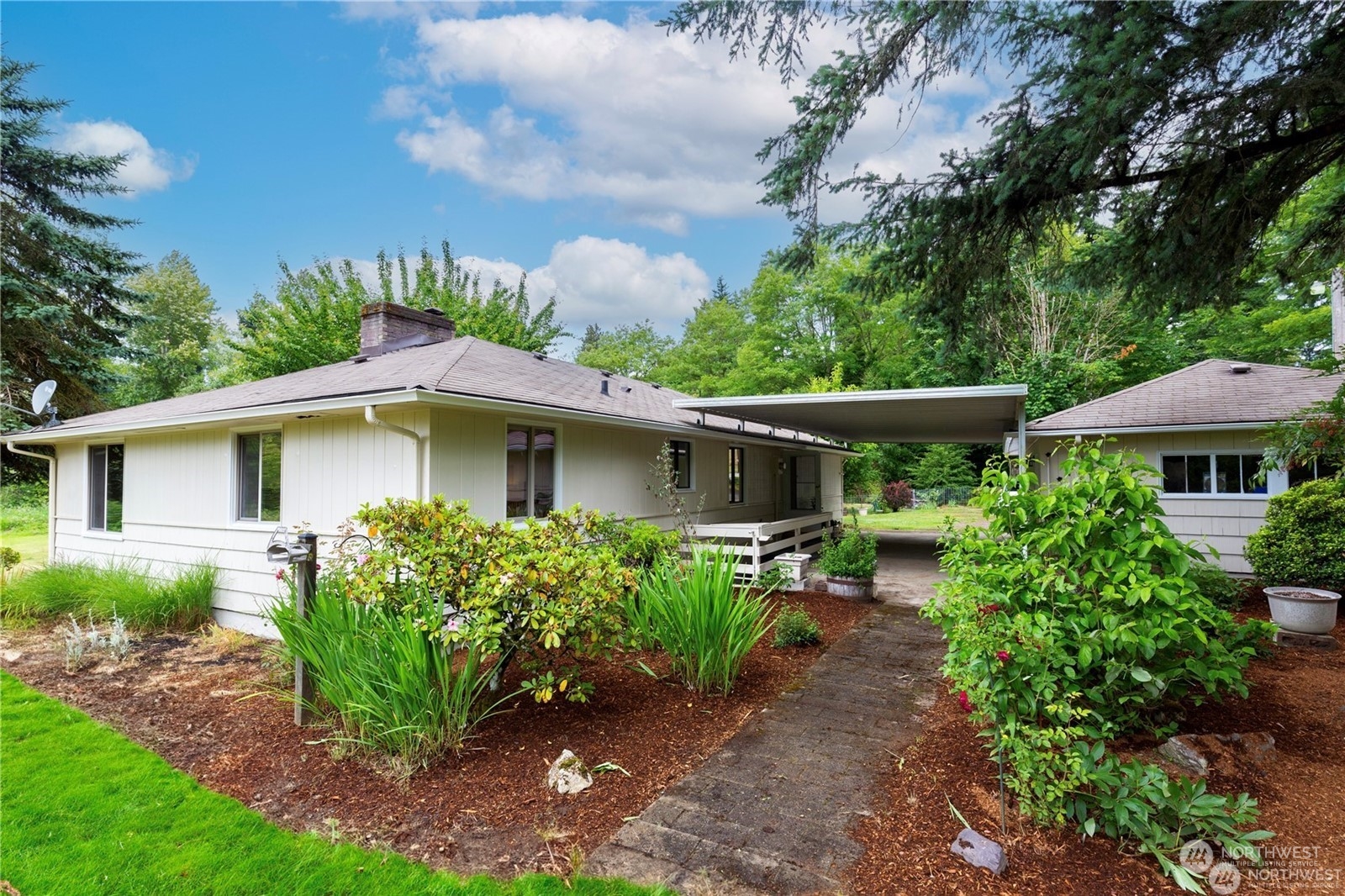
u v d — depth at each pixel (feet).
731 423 43.50
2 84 50.88
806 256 20.11
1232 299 20.40
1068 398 64.69
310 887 9.18
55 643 23.71
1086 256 20.17
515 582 13.66
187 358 108.58
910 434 52.65
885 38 15.93
